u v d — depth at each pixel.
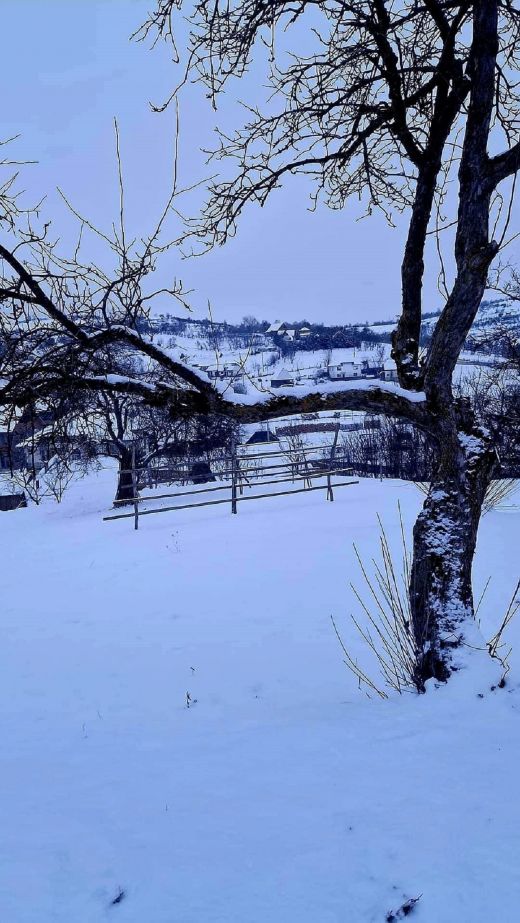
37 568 10.42
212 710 4.46
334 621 6.36
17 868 2.40
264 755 3.17
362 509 11.61
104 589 8.57
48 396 3.40
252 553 9.43
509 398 11.09
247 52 4.30
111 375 3.48
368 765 2.76
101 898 2.15
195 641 6.21
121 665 5.73
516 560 7.59
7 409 3.37
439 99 4.06
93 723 4.43
